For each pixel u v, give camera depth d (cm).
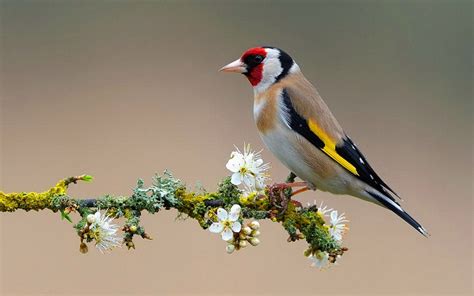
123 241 606
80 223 602
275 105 777
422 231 743
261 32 1708
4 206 604
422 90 1630
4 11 1697
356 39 1705
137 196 617
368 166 764
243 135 1359
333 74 1653
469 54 1702
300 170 775
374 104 1577
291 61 802
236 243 622
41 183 1236
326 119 771
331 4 1705
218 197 636
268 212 645
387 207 759
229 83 1549
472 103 1622
